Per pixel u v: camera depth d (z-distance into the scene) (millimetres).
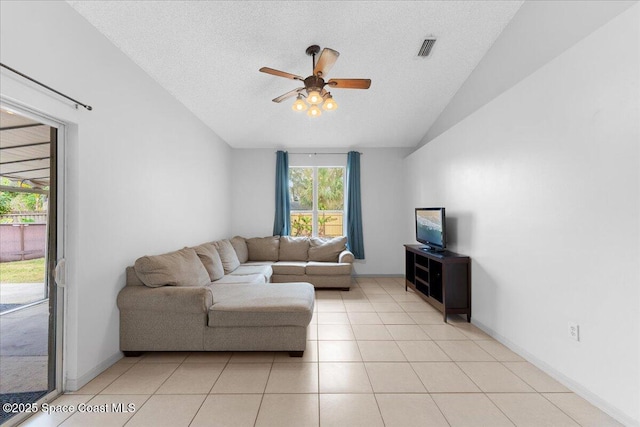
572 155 1936
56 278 1903
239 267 4422
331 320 3289
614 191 1670
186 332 2404
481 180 2998
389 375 2143
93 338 2123
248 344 2393
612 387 1690
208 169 4395
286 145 5469
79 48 2020
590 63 1803
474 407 1782
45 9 1761
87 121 2078
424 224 4031
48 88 1737
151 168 2908
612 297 1687
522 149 2400
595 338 1787
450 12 2721
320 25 2723
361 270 5566
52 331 1897
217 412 1735
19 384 1740
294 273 4641
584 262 1857
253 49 2920
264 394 1910
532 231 2299
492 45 3117
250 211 5598
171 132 3320
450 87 3785
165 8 2334
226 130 4691
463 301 3230
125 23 2283
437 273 3613
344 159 5617
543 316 2195
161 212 3086
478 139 3047
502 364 2303
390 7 2621
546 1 2455
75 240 1978
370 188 5582
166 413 1726
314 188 5703
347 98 4020
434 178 4168
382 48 3080
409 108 4254
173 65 2912
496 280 2762
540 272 2223
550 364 2135
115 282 2365
